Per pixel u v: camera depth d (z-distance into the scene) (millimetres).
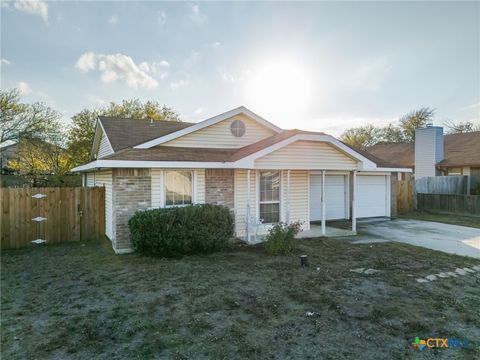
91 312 4629
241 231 9852
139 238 7570
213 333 3977
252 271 6578
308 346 3682
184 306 4824
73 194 9789
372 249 8562
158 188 8578
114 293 5387
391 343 3766
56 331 4047
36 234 9281
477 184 18969
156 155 8836
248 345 3693
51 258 7738
